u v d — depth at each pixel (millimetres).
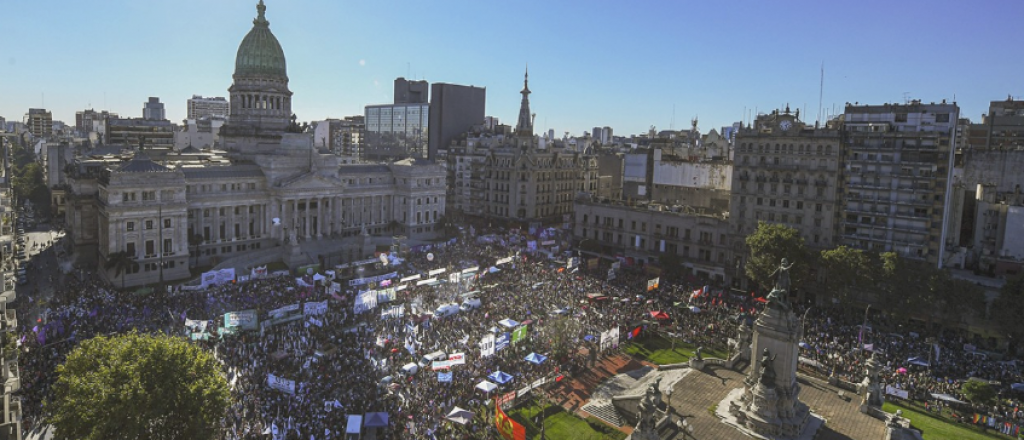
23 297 109938
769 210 136375
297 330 93250
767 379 66688
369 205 178125
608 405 77188
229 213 149375
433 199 186125
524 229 189750
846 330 103812
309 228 158375
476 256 148125
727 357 94250
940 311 106562
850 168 127375
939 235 119000
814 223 130750
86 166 142625
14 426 59094
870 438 66875
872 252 113375
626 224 160000
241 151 182625
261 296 110938
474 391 77750
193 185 142750
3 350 68438
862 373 85312
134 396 55562
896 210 123188
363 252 156250
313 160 162125
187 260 135500
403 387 75875
